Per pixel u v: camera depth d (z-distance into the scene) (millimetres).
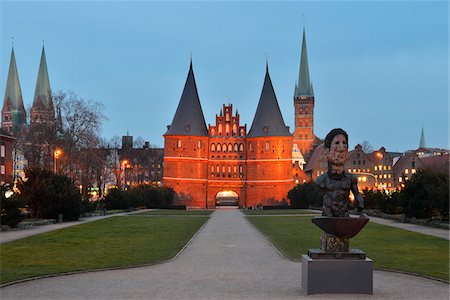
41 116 88000
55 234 35844
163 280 18750
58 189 50219
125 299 15742
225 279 18969
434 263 22859
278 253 26375
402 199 51000
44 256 24906
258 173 133750
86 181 88188
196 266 22031
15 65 172125
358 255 16453
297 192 107812
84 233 37344
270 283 18203
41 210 49688
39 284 18016
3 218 39938
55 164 83188
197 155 133000
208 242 31875
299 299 15625
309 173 157500
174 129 132625
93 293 16562
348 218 16188
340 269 16312
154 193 106500
